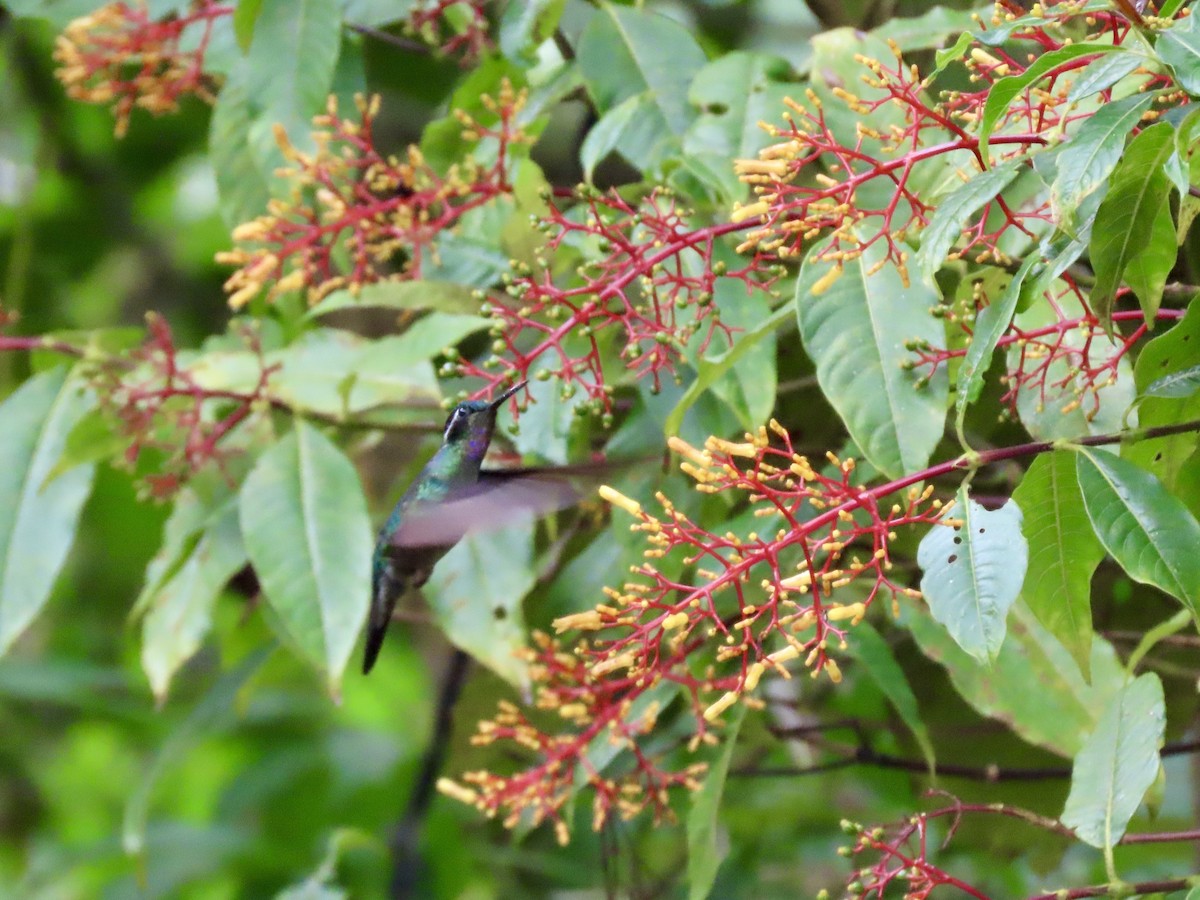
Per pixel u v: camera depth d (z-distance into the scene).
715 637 6.86
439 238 7.50
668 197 6.67
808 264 5.67
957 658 6.64
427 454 8.24
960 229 4.86
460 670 9.48
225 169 8.15
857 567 5.02
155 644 7.61
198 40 8.48
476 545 7.38
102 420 7.41
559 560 8.47
